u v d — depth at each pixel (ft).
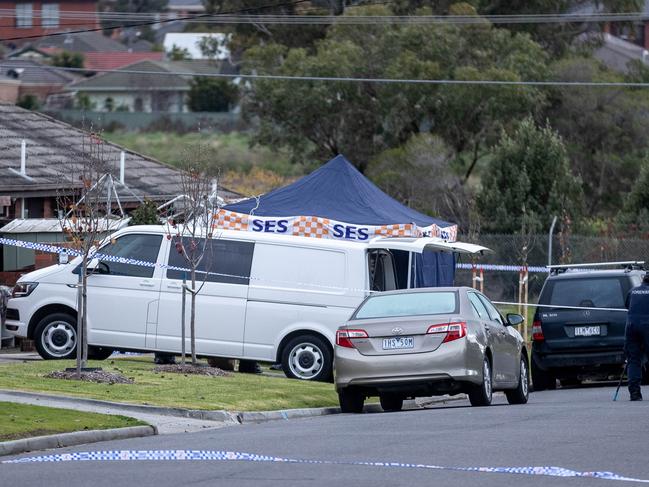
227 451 142.00
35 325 254.06
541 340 272.51
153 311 247.70
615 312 268.21
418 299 206.18
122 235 252.21
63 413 169.99
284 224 282.56
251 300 245.65
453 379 195.83
